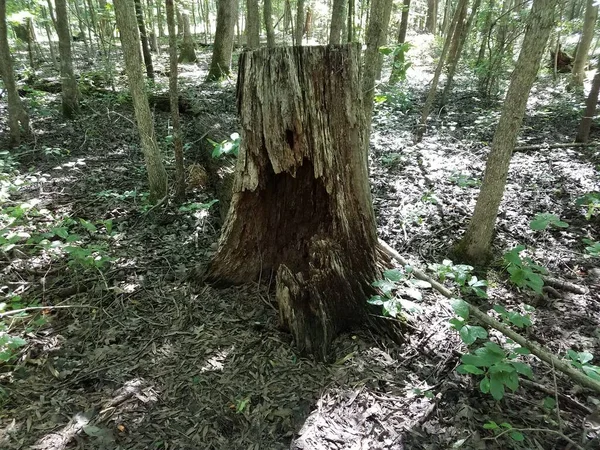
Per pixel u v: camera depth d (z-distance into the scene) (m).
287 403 2.09
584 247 3.52
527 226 3.81
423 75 11.67
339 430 1.94
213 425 1.98
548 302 2.89
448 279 3.05
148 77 9.70
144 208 4.01
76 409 2.05
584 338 2.55
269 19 6.90
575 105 7.38
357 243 2.71
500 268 3.26
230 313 2.72
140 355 2.40
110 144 6.30
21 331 2.56
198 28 26.41
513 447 1.86
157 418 2.01
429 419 2.01
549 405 1.99
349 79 2.43
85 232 3.76
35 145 5.88
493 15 8.98
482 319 2.49
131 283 3.07
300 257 2.84
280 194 2.82
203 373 2.27
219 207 4.13
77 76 9.32
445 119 7.48
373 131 6.54
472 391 2.17
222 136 5.48
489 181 3.08
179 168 4.20
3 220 3.62
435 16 20.02
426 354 2.41
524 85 2.78
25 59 12.23
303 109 2.44
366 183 2.72
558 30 8.81
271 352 2.41
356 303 2.61
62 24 6.70
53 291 2.95
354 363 2.34
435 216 4.03
